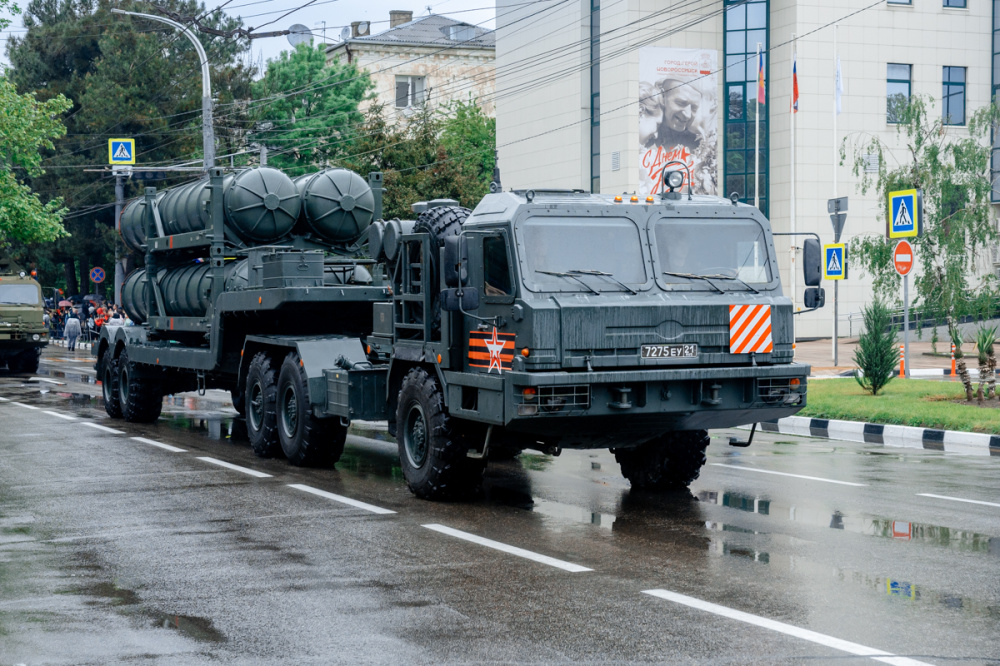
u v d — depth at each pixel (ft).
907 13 216.95
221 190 77.20
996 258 162.81
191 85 280.51
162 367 91.04
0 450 75.05
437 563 40.47
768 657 29.07
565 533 45.73
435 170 190.29
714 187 213.25
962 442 78.13
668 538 44.50
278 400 68.13
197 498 55.47
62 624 33.32
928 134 156.15
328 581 38.04
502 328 48.57
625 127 208.95
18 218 168.14
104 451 74.38
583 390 47.24
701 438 55.98
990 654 29.17
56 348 255.09
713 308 49.52
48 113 172.55
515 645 30.45
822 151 212.43
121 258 274.98
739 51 214.07
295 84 276.62
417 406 54.49
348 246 80.84
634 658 29.14
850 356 164.96
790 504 52.31
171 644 31.14
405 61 346.54
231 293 74.43
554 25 229.45
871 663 28.48
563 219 48.91
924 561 40.06
